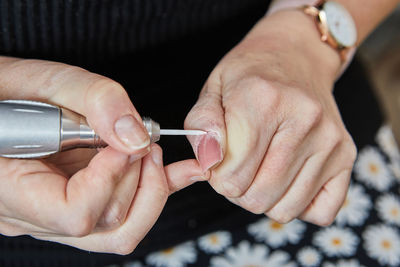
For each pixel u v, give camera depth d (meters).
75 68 0.40
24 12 0.44
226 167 0.40
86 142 0.38
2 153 0.37
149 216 0.40
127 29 0.47
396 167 0.57
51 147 0.38
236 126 0.40
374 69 1.04
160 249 0.51
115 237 0.41
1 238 0.49
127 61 0.50
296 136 0.40
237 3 0.51
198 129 0.40
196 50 0.52
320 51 0.47
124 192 0.39
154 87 0.52
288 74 0.43
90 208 0.37
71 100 0.38
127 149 0.37
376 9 0.52
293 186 0.43
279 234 0.52
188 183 0.42
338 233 0.52
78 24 0.45
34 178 0.37
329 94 0.45
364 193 0.54
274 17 0.48
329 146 0.42
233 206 0.53
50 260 0.50
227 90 0.42
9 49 0.45
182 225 0.52
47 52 0.46
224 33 0.53
